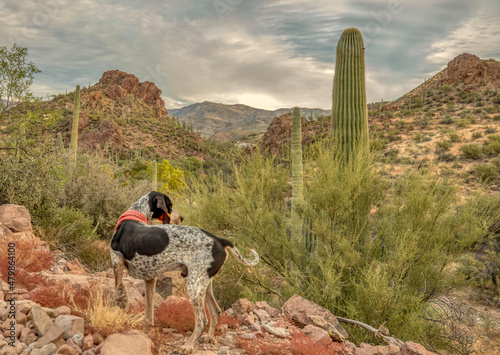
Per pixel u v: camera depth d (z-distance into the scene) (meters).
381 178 8.30
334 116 9.37
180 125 145.50
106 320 4.22
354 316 7.03
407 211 7.79
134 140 111.75
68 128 99.38
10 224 7.61
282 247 8.48
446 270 7.80
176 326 4.73
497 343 9.12
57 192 9.64
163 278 7.47
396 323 6.66
